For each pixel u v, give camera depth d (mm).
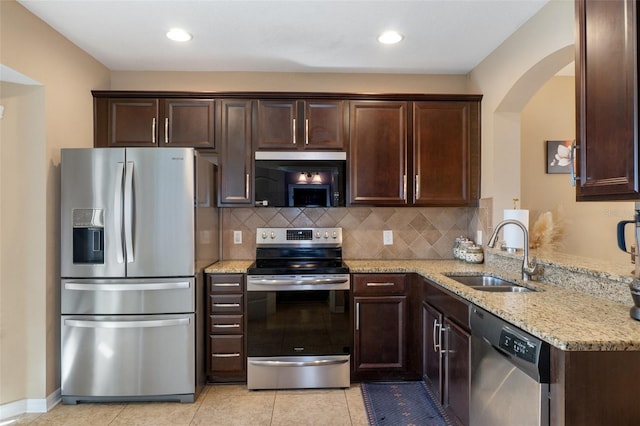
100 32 2551
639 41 1267
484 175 3018
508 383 1508
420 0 2168
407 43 2729
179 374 2531
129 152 2475
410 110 3064
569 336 1238
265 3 2197
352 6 2232
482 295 1848
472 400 1863
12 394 2371
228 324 2756
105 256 2473
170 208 2504
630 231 3361
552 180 3473
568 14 2059
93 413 2396
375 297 2797
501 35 2604
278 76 3309
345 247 3369
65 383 2482
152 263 2498
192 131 3002
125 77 3248
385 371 2809
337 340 2754
